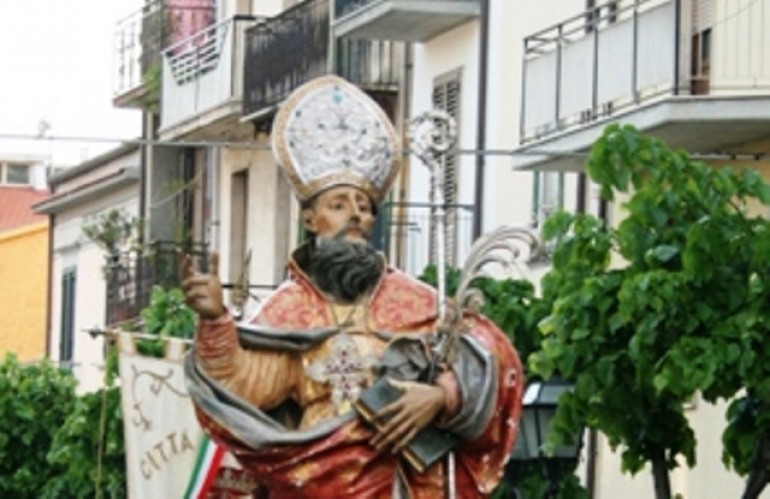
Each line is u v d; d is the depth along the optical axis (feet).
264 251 155.74
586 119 107.34
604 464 109.81
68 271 192.13
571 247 69.46
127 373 84.84
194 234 166.81
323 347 38.29
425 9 128.98
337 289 38.63
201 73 158.51
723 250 67.05
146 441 84.33
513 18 124.77
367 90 137.49
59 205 191.11
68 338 192.13
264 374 38.11
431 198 39.60
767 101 97.86
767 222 67.41
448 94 130.93
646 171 68.69
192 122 159.63
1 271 213.87
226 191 162.20
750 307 67.05
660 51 101.30
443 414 37.73
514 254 38.78
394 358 38.09
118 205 179.93
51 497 118.01
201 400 37.86
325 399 38.17
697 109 98.53
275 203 154.10
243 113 152.35
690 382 66.39
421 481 37.88
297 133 39.29
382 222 131.64
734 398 71.00
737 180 68.49
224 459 76.23
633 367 68.44
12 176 257.96
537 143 110.73
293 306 38.60
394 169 39.63
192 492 78.43
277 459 37.70
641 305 66.59
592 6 115.75
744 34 98.99
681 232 68.39
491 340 38.29
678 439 69.21
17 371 124.77
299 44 143.84
